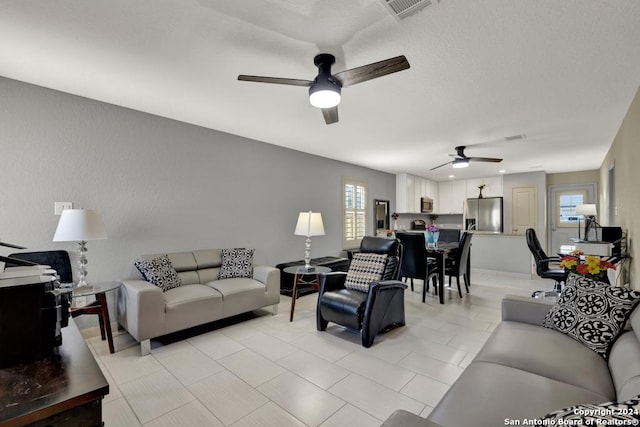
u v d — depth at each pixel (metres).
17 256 2.55
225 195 4.09
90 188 2.98
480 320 3.50
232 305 3.20
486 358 1.63
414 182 7.85
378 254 3.38
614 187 4.37
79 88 2.75
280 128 3.91
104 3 1.65
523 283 5.44
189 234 3.72
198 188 3.81
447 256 4.73
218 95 2.88
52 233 2.77
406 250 4.39
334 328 3.24
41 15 1.75
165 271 3.13
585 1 1.61
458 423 1.09
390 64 1.85
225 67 2.35
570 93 2.78
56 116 2.79
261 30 1.89
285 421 1.75
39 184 2.71
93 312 2.62
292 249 5.04
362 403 1.92
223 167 4.07
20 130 2.62
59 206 2.80
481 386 1.32
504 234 6.08
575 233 7.27
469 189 8.41
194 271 3.55
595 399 1.24
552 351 1.67
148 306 2.60
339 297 2.99
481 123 3.64
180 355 2.58
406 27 1.84
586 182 7.18
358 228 6.47
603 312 1.81
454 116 3.40
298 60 2.24
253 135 4.23
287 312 3.77
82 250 2.69
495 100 2.95
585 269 2.24
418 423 0.90
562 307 2.04
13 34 1.94
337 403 1.92
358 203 6.49
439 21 1.78
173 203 3.57
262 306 3.48
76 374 0.93
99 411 0.87
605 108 3.15
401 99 2.93
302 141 4.54
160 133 3.47
